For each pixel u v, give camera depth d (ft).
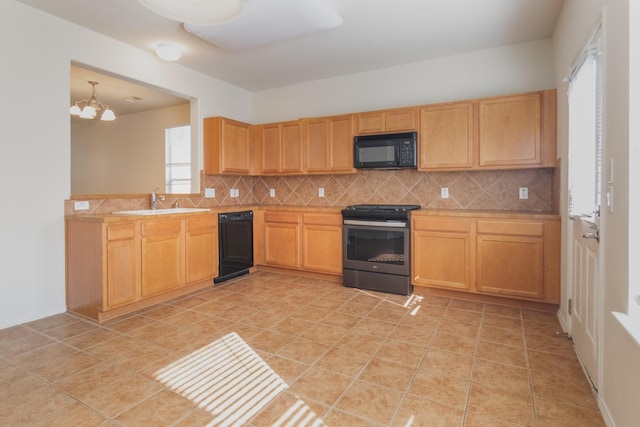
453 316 9.50
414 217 11.32
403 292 11.50
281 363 6.95
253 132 15.47
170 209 12.52
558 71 9.78
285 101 15.76
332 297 11.28
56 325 8.91
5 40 8.54
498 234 10.13
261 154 15.33
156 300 10.71
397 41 11.09
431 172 12.75
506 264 10.07
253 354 7.34
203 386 6.12
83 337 8.18
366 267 12.10
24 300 9.07
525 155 10.44
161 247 10.64
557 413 5.35
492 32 10.50
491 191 11.80
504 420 5.19
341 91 14.40
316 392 5.93
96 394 5.87
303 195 15.49
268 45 11.26
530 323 8.96
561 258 9.18
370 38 10.85
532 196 11.23
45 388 6.04
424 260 11.23
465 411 5.41
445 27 10.17
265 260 14.58
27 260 9.09
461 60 12.15
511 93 11.46
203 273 12.21
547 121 10.18
